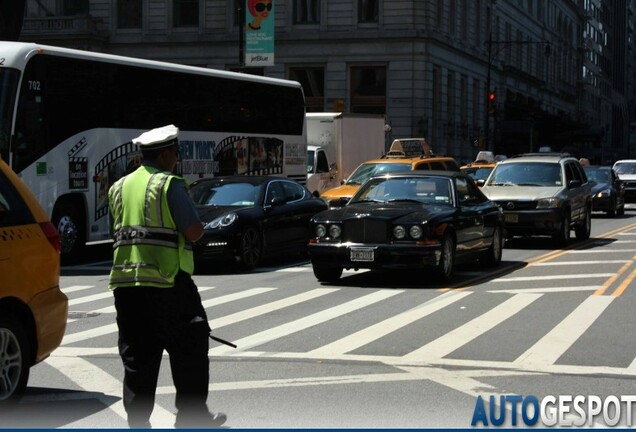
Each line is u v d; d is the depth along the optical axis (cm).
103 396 1065
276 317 1584
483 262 2316
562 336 1398
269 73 7869
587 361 1221
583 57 16900
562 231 2825
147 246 841
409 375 1140
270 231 2367
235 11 7869
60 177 2480
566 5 15138
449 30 8456
